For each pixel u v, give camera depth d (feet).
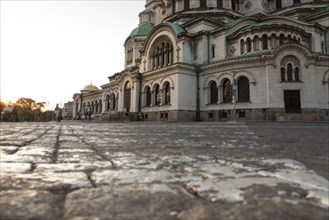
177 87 121.70
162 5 185.16
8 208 6.44
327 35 133.08
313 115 98.07
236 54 124.47
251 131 45.37
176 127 61.67
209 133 40.55
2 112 389.39
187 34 133.69
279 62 105.60
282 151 19.38
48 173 10.63
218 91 120.47
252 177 10.34
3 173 10.48
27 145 21.98
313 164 13.78
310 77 105.19
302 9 145.79
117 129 53.52
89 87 280.10
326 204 7.10
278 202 7.13
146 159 14.90
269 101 104.42
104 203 6.97
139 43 195.93
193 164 13.42
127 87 159.74
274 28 114.83
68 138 29.94
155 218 6.03
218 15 147.74
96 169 11.71
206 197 7.57
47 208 6.49
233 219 5.95
